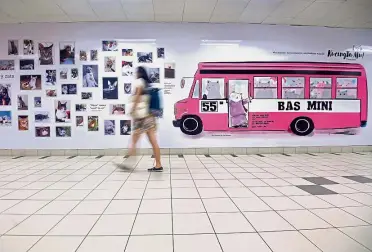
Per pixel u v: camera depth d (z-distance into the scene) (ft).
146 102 12.48
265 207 7.79
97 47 17.16
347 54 18.31
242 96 17.63
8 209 7.66
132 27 17.20
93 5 14.67
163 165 14.15
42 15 15.90
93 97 17.22
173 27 17.34
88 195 8.94
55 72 17.11
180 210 7.54
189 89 17.51
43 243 5.62
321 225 6.54
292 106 17.84
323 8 15.15
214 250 5.33
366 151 18.56
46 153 17.28
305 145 18.12
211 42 17.49
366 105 18.45
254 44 17.69
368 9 15.26
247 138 17.80
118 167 13.66
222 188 9.77
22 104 17.17
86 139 17.31
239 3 14.49
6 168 13.46
